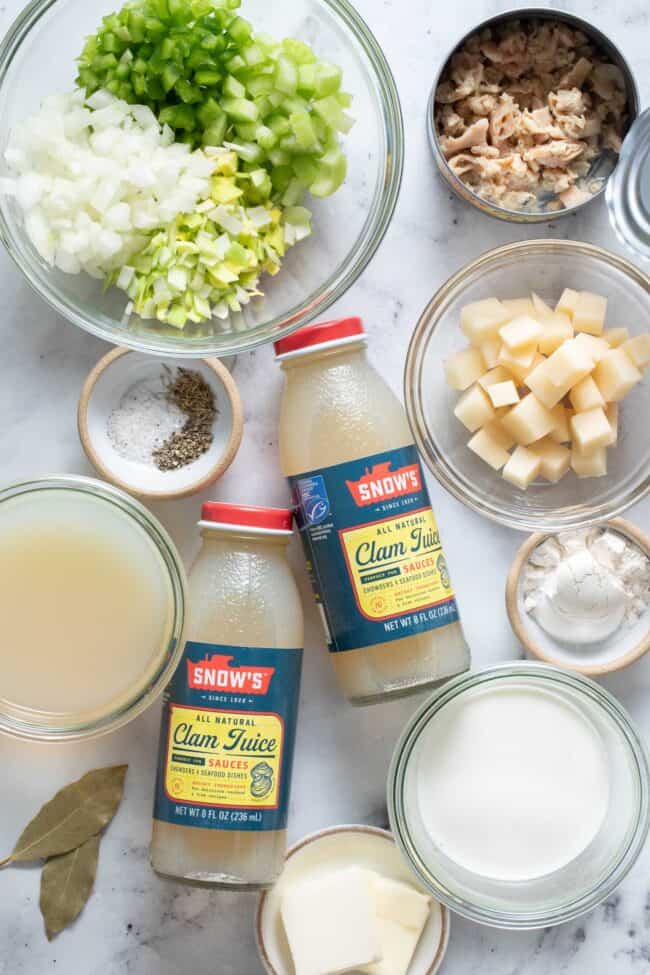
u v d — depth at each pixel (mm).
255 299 598
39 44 583
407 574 592
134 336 585
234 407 613
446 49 642
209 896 647
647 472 629
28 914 641
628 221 622
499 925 611
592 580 622
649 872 654
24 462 641
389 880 628
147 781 644
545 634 639
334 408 593
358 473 589
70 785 633
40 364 642
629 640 639
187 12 555
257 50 564
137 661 580
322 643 647
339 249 600
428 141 641
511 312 624
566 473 638
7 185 583
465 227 648
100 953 642
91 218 569
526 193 622
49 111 576
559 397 607
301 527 604
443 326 629
